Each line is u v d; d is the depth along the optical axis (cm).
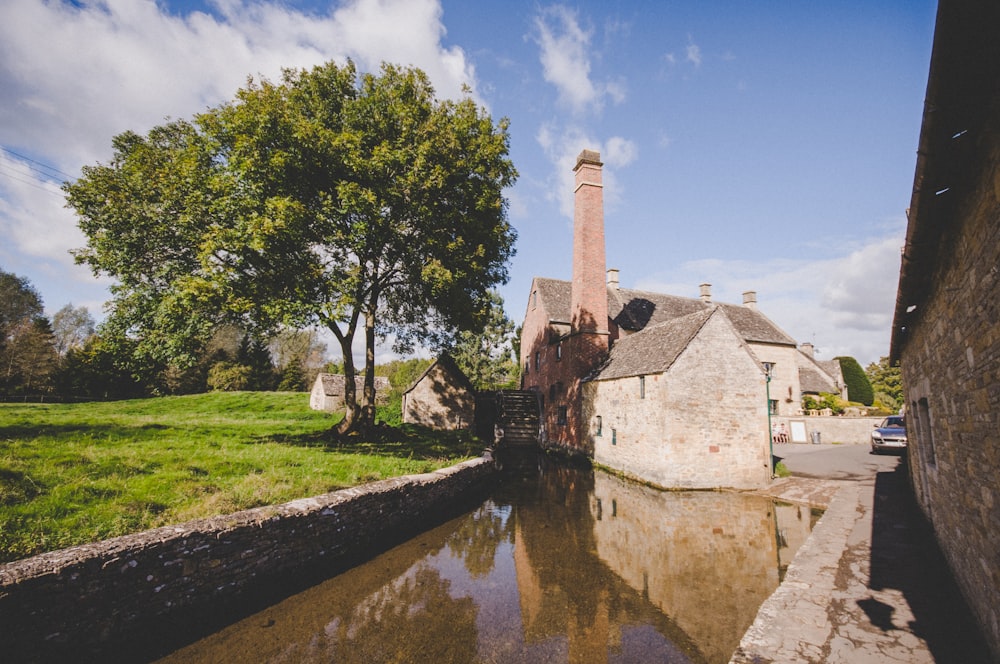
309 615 636
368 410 1884
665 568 830
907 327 823
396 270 1747
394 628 605
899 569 683
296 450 1390
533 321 3294
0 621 443
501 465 2041
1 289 5109
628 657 540
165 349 1493
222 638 572
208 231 1427
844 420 2617
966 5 229
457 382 3222
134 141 1571
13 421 1625
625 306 3094
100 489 781
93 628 511
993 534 409
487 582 762
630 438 1773
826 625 525
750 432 1588
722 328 1634
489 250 1859
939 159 349
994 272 348
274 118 1389
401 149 1524
